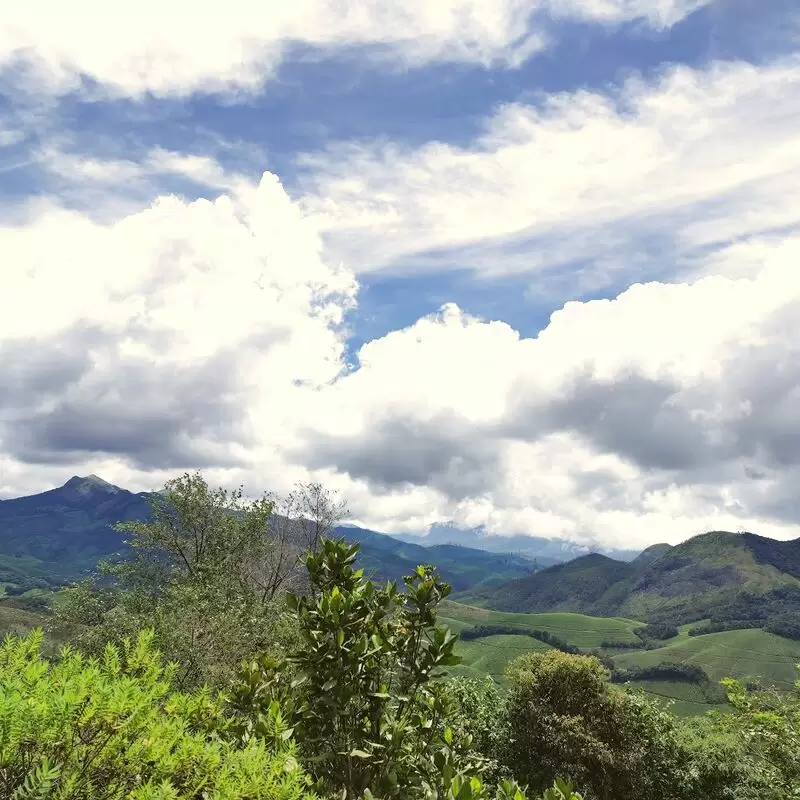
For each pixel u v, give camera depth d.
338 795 4.34
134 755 2.58
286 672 5.61
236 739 3.74
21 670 2.76
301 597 5.02
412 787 4.61
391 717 5.06
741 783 16.70
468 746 5.53
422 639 5.30
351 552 5.27
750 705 14.52
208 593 19.89
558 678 18.42
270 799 2.68
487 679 19.52
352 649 4.64
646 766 17.77
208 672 14.27
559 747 17.12
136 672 3.24
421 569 5.43
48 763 2.21
